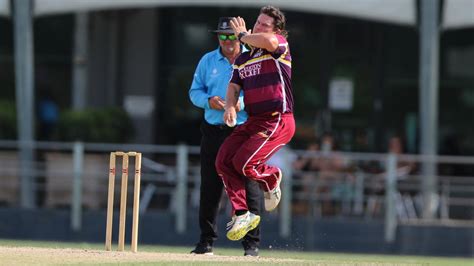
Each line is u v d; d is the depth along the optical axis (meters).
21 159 68.31
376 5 67.81
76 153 67.38
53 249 37.91
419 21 67.19
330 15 73.00
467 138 80.69
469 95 80.62
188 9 81.50
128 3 68.44
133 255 35.62
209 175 38.78
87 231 66.69
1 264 31.73
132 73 82.12
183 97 82.00
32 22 69.31
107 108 76.50
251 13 79.94
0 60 80.44
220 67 38.22
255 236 38.91
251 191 38.09
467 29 80.19
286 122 34.03
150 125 81.56
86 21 77.62
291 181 65.44
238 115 38.00
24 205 68.12
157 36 82.00
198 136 81.81
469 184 72.00
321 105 80.81
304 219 65.56
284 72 33.81
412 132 80.56
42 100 81.12
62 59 81.31
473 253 65.19
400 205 67.88
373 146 80.69
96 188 68.94
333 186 66.44
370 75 80.94
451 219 69.12
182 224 66.00
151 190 68.25
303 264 34.28
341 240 65.56
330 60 80.88
